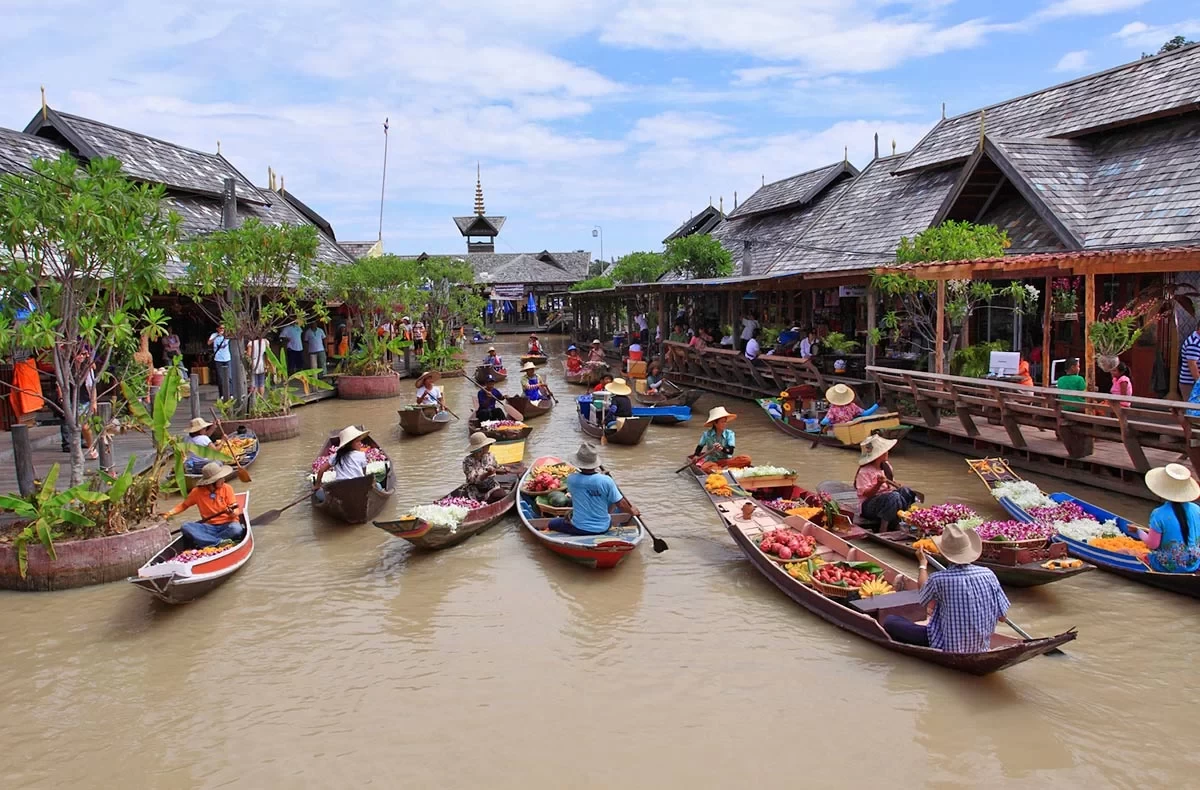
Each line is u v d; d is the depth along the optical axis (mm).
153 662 7645
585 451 12086
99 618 8523
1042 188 16031
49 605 8828
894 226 21734
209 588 8992
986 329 18500
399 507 12523
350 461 11523
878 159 26500
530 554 10289
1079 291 15734
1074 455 12000
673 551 10359
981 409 13414
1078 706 6562
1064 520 9602
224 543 9602
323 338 25844
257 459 15727
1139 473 11172
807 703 6711
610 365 33781
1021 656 6492
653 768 5914
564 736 6332
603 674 7281
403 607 8797
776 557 9117
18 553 8977
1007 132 20469
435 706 6812
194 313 24281
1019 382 14289
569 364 29031
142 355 17609
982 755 5977
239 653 7809
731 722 6473
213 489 9875
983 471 11508
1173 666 7098
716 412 13703
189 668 7535
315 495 12141
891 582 8359
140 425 12688
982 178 17719
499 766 5973
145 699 7008
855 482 10578
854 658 7438
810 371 18750
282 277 18125
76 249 9148
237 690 7133
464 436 18281
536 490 11742
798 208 31953
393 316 27547
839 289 22203
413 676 7324
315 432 18641
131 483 9742
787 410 17734
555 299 60281
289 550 10586
